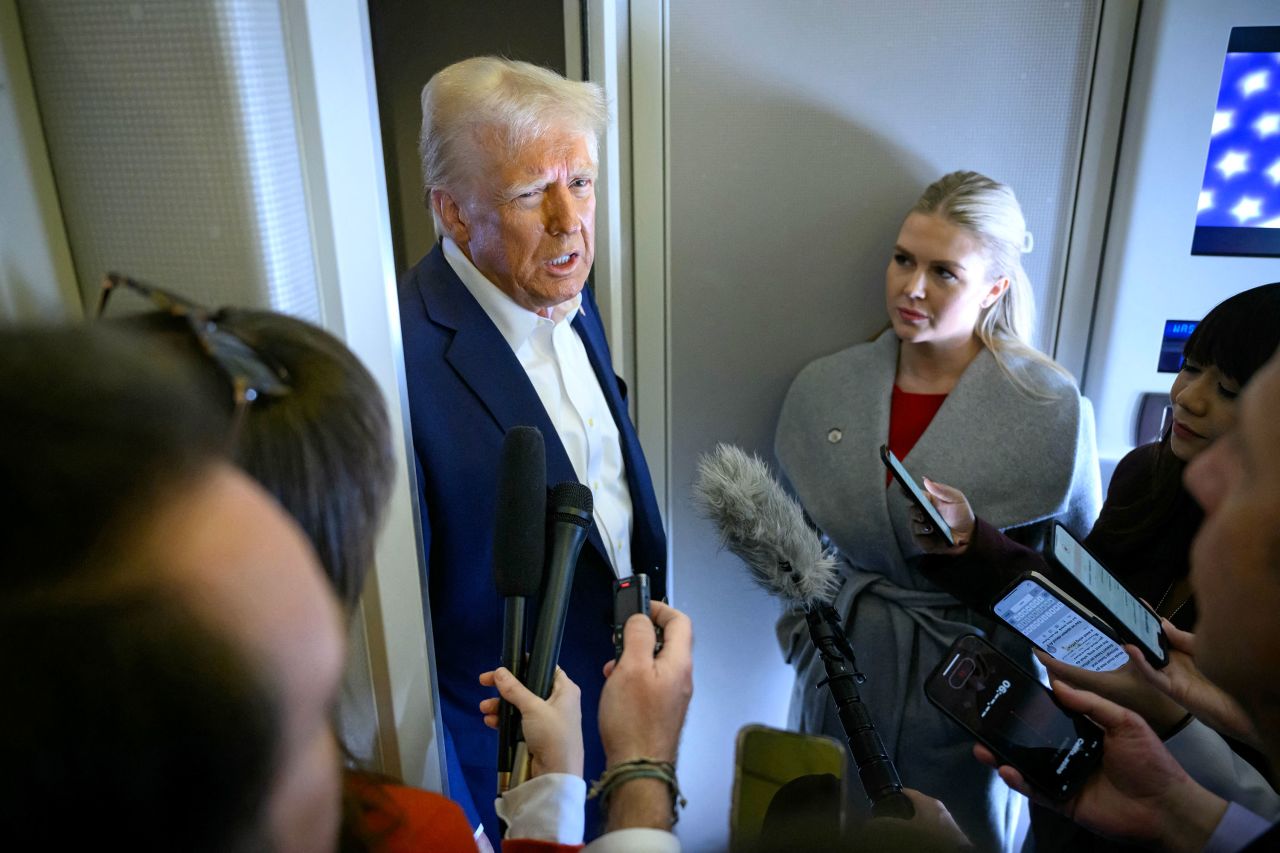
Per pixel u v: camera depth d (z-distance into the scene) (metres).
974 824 1.34
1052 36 1.28
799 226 1.43
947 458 1.32
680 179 1.42
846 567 1.42
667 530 1.64
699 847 1.71
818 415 1.42
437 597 1.10
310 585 0.30
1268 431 0.44
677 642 0.75
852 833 0.36
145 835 0.26
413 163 1.73
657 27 1.34
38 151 0.58
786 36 1.33
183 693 0.25
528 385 1.12
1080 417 1.27
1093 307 1.40
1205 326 0.98
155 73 0.56
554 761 0.69
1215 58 1.20
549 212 1.11
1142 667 0.90
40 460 0.26
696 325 1.51
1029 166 1.35
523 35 1.60
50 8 0.56
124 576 0.26
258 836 0.29
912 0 1.29
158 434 0.28
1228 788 0.92
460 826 0.60
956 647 0.98
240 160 0.57
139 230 0.60
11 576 0.25
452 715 1.14
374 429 0.47
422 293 1.14
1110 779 0.88
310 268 0.65
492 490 1.08
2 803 0.24
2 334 0.29
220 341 0.43
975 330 1.34
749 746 0.61
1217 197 1.26
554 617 0.75
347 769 0.55
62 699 0.24
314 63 0.62
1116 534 1.12
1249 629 0.45
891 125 1.36
